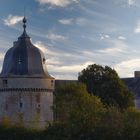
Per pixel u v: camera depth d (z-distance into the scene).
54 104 74.88
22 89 72.50
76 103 73.50
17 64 74.12
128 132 49.78
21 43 76.00
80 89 79.31
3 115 73.19
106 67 85.12
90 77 83.88
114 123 51.12
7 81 73.19
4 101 73.25
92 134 50.91
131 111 56.31
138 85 107.12
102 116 52.38
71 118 52.75
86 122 51.69
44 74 74.50
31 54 75.00
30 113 72.50
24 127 59.16
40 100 73.06
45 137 54.94
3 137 58.47
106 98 80.50
